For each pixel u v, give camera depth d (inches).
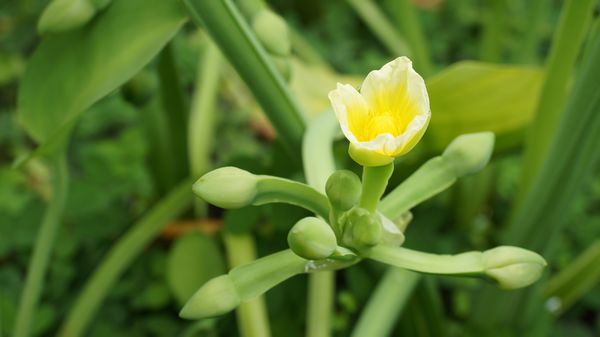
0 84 29.5
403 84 9.7
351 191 10.1
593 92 13.2
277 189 10.6
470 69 14.9
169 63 17.3
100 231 21.2
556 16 32.6
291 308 18.8
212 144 28.0
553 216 15.0
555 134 14.1
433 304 16.7
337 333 19.6
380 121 9.7
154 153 20.3
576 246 22.8
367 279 17.8
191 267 18.3
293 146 13.6
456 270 10.4
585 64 13.2
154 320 20.0
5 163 26.8
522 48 21.3
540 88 15.4
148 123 19.9
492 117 16.3
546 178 14.5
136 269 21.0
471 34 34.1
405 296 14.8
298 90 21.3
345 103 9.7
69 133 14.4
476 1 34.6
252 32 13.2
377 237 10.4
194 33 30.3
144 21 13.1
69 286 21.1
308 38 32.6
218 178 10.4
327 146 12.4
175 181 20.6
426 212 20.6
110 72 13.3
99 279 17.4
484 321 17.0
